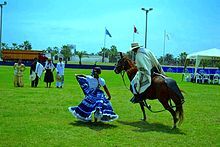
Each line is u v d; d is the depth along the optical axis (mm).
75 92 19922
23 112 12453
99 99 10758
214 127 11242
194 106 16188
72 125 10633
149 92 11188
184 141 9211
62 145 8250
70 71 48875
